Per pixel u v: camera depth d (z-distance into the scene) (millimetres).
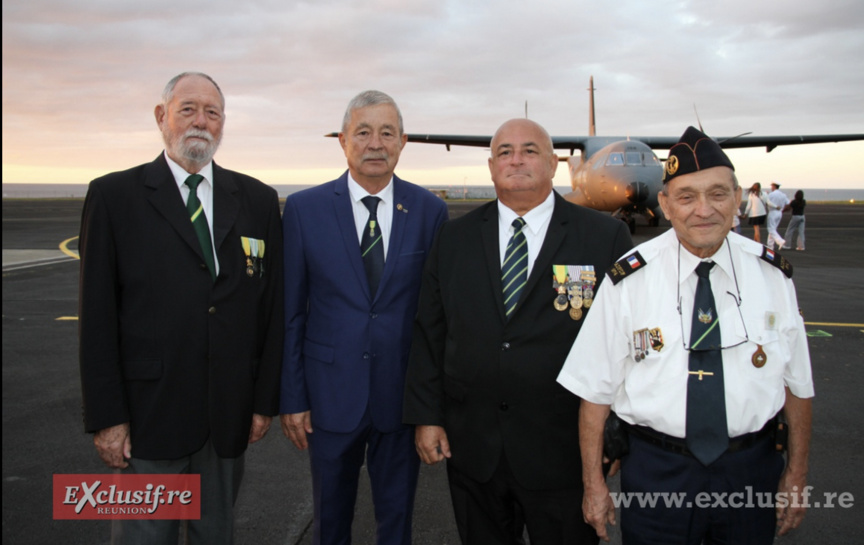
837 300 7367
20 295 7871
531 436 1870
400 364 2205
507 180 1919
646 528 1650
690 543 1623
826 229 20703
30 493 2764
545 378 1853
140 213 1870
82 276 1790
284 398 2174
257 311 2051
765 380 1544
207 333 1906
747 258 1609
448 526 2576
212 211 1977
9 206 44125
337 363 2164
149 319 1858
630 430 1700
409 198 2311
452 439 2008
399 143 2199
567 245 1943
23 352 5207
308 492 2871
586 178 15992
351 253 2182
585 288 1889
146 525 1927
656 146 19734
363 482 3045
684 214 1528
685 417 1550
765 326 1555
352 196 2240
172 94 1914
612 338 1664
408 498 2277
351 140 2139
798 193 13266
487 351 1894
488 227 2018
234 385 1956
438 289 2072
